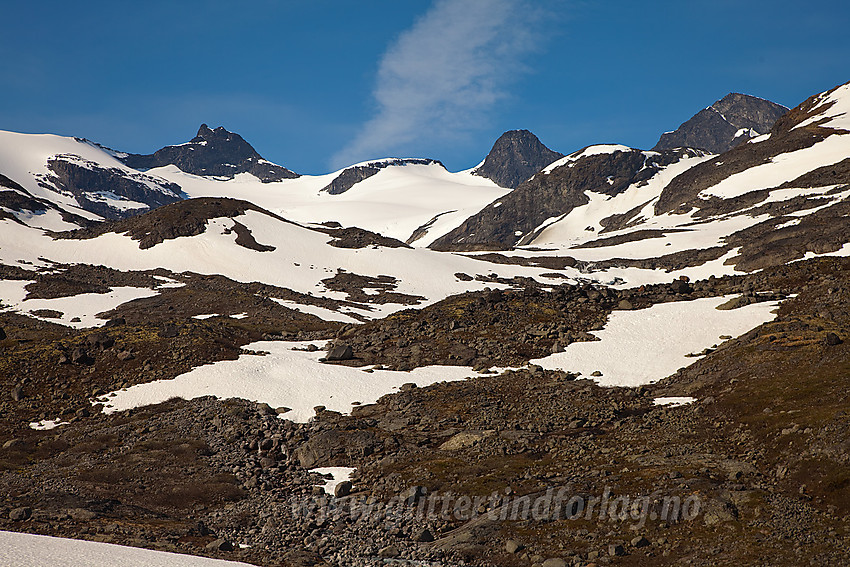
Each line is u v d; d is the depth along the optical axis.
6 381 91.75
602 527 48.09
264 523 56.47
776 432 59.25
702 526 46.25
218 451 72.81
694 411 70.94
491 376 91.31
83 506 57.78
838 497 46.72
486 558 46.16
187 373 92.50
